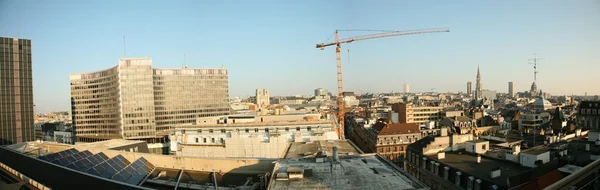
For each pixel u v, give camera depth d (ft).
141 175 211.61
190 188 188.75
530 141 402.93
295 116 423.23
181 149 360.89
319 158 189.67
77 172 181.37
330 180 155.02
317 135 361.30
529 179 224.33
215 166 213.87
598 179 194.18
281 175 159.33
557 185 169.58
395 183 149.38
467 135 354.74
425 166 324.60
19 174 249.34
